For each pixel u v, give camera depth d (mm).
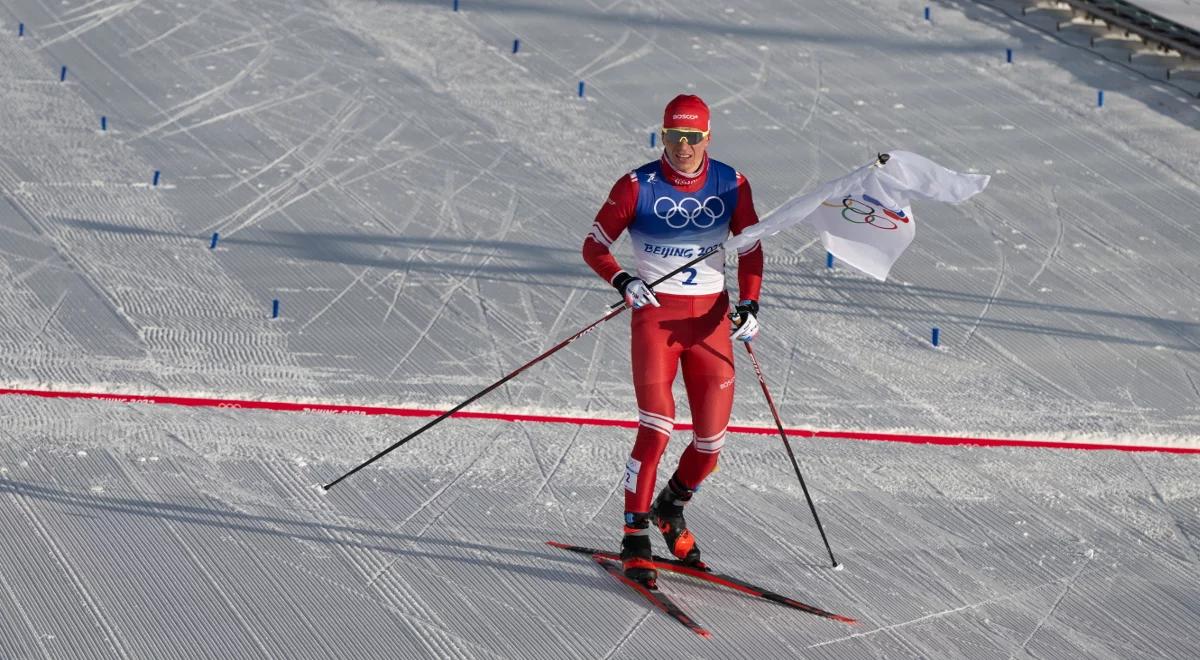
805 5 39250
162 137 29375
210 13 37000
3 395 18578
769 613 14375
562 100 32375
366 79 33125
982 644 14039
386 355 20766
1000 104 33062
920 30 37625
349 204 26562
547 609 14258
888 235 14547
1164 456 18797
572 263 24562
